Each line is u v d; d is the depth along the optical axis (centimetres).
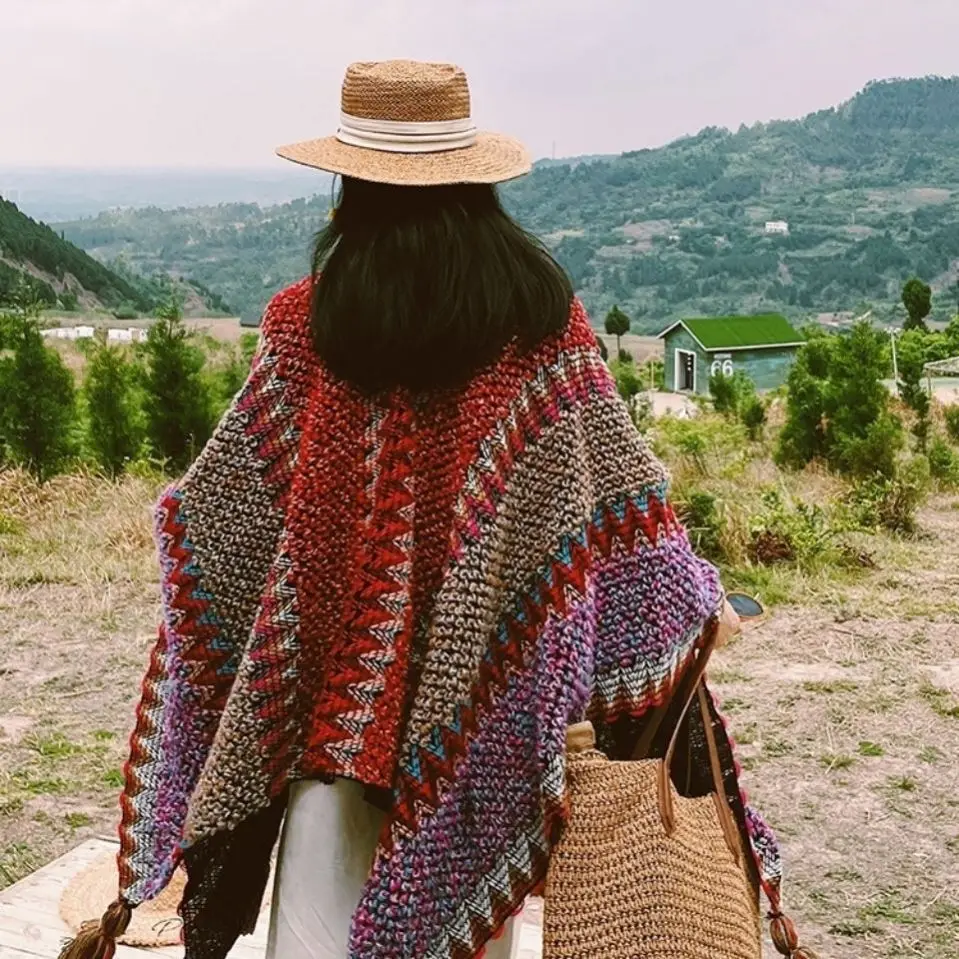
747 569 814
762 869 223
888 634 693
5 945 315
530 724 199
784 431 1284
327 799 199
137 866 214
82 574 779
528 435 199
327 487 199
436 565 197
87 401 1148
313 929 200
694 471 1206
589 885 197
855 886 419
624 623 204
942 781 504
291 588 198
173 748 211
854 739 546
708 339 5053
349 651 196
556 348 202
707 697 221
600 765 202
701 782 224
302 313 205
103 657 644
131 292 11662
